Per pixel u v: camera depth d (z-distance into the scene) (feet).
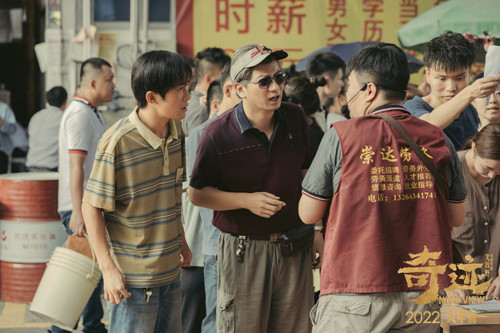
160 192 9.09
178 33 20.27
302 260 9.88
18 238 17.34
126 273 9.02
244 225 9.59
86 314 14.24
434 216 7.57
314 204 8.01
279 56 9.15
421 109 11.95
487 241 11.01
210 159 9.46
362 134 7.64
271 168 9.52
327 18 20.42
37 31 29.71
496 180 10.87
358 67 8.00
